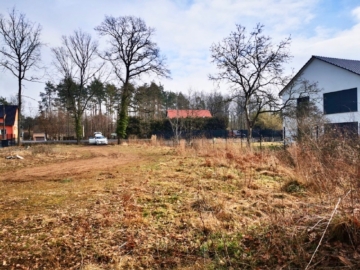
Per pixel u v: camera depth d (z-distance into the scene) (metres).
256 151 13.72
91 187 7.60
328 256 3.16
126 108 31.94
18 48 26.12
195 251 3.72
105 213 5.23
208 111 49.75
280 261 3.23
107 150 21.95
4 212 5.43
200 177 8.59
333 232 3.49
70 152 19.67
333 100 23.78
